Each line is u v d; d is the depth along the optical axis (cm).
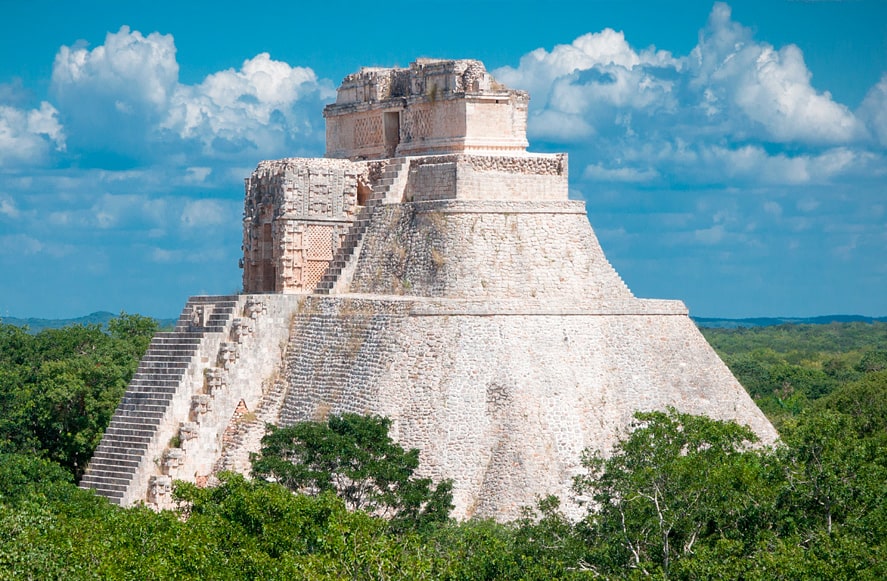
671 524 15200
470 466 19175
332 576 14475
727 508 15400
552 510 16762
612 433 19800
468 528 16738
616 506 15862
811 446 16112
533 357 19912
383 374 19825
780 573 14088
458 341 19700
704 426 16625
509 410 19400
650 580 14238
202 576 15400
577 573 14525
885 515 15412
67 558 15350
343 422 18800
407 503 17688
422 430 19338
